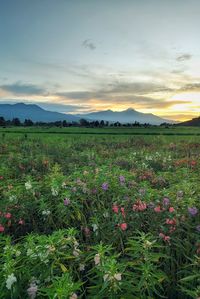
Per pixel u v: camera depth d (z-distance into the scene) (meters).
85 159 16.52
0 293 3.42
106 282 3.32
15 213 6.11
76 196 6.12
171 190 6.64
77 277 4.05
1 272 3.60
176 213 5.30
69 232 4.25
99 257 3.69
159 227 5.02
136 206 5.46
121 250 4.75
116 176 7.45
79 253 4.15
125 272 3.59
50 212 5.72
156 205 5.66
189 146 25.00
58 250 3.94
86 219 5.89
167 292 4.16
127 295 3.31
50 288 3.26
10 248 4.01
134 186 6.93
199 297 3.49
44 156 16.03
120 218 5.23
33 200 6.24
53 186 6.18
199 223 5.23
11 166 13.28
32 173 12.20
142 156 17.31
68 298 3.09
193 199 5.72
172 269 4.28
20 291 3.54
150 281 3.54
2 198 7.07
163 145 27.55
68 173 11.80
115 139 37.44
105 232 5.16
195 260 4.23
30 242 4.07
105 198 6.28
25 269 3.70
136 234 5.01
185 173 9.31
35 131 74.19
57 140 34.06
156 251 4.62
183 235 5.04
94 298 3.31
